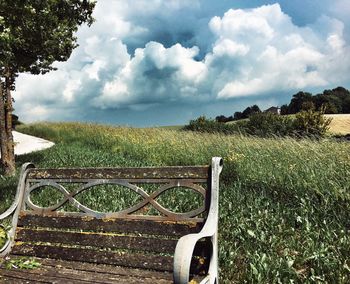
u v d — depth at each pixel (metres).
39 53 13.20
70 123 34.19
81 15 13.88
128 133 21.52
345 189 7.01
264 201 7.16
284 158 9.57
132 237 3.45
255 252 4.81
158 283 3.05
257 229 5.67
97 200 7.82
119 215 3.58
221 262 4.78
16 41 10.40
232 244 5.41
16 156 19.02
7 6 9.66
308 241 5.27
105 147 20.58
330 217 6.41
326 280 4.39
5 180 11.48
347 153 8.97
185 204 7.21
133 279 3.16
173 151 14.87
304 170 8.31
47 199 8.05
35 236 3.86
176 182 3.45
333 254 4.93
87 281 3.17
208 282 2.91
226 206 7.07
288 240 5.52
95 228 3.63
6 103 13.69
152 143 17.06
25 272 3.44
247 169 9.64
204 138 14.80
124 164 14.46
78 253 3.61
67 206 7.63
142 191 3.56
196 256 3.11
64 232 3.75
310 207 6.67
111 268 3.39
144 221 3.46
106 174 3.75
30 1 10.28
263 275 4.38
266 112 27.22
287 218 6.50
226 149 11.95
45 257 3.73
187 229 3.28
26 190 4.08
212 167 3.33
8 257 3.78
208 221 3.08
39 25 11.45
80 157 15.99
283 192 7.89
